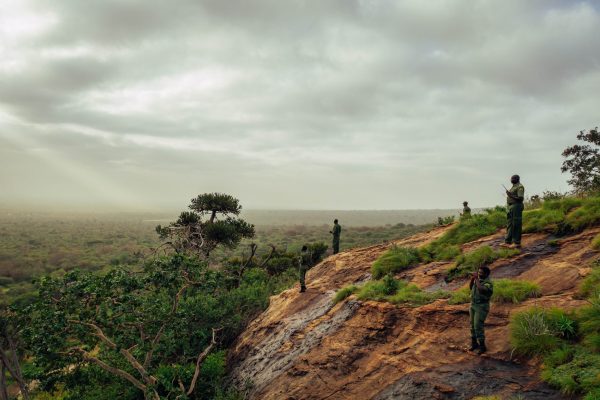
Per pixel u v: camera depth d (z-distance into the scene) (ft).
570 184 83.71
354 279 47.57
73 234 453.17
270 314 49.57
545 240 36.11
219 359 44.27
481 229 44.88
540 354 21.80
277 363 36.27
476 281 24.25
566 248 33.09
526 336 22.66
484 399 20.16
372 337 31.27
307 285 52.49
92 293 36.09
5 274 184.55
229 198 94.73
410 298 33.19
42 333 33.55
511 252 35.53
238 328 53.11
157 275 37.93
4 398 36.68
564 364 20.26
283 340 39.83
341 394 27.30
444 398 21.88
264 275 81.97
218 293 56.29
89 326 36.42
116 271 37.91
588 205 37.19
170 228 88.58
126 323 37.24
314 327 38.45
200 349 47.29
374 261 49.01
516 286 28.19
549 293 27.17
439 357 25.52
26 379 40.88
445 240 46.55
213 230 87.20
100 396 39.45
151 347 37.58
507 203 37.52
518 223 36.32
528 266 32.60
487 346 24.26
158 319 38.32
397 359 27.48
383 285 37.29
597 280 25.44
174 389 35.27
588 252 30.78
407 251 46.14
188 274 41.04
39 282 35.65
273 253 110.83
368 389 26.32
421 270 41.32
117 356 41.22
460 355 24.75
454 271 37.27
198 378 40.73
